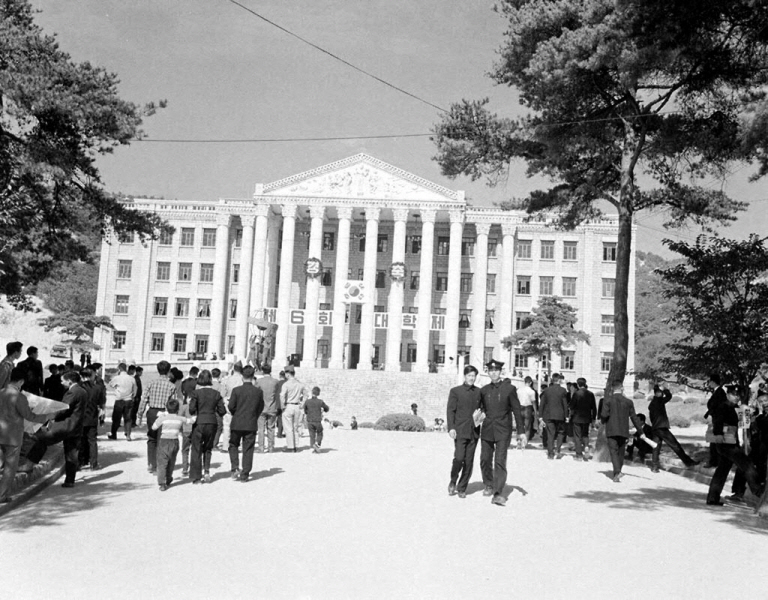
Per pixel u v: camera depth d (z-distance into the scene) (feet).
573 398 69.72
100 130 65.98
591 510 41.55
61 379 62.39
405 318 224.74
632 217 83.92
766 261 68.23
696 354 69.36
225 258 242.37
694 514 41.57
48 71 63.57
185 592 25.30
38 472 48.78
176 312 244.63
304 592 25.48
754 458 48.32
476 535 34.40
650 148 76.59
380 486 47.57
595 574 28.35
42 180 71.51
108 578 26.86
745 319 69.56
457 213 228.43
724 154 71.56
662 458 71.97
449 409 44.75
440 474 54.19
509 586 26.55
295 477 50.90
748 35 50.98
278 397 66.74
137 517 37.58
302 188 231.50
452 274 227.20
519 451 75.41
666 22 51.16
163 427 45.88
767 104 41.78
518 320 236.63
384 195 229.04
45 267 81.30
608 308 233.76
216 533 34.12
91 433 54.19
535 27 69.56
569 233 237.86
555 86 67.15
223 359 217.56
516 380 206.69
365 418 169.78
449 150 78.18
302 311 223.92
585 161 82.12
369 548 31.58
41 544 31.78
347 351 238.89
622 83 56.39
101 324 213.46
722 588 27.02
